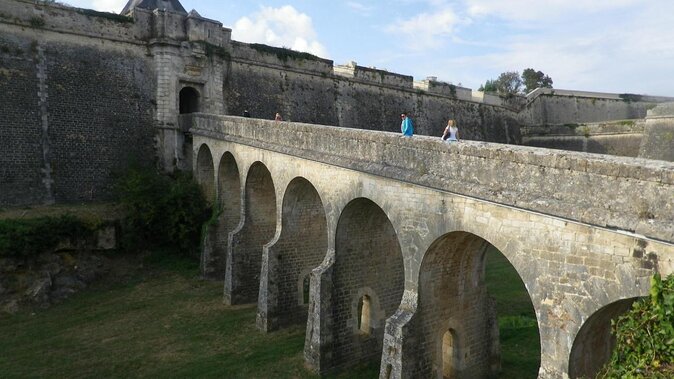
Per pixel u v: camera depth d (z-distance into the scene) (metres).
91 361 17.45
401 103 45.75
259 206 24.11
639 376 7.29
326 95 40.53
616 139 45.16
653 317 7.30
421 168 13.30
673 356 7.07
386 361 13.80
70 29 29.41
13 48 27.36
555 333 10.07
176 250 28.05
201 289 25.00
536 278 10.40
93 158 29.31
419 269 13.55
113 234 26.08
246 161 23.39
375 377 16.77
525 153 10.61
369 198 15.23
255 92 36.53
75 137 28.84
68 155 28.47
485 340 15.34
